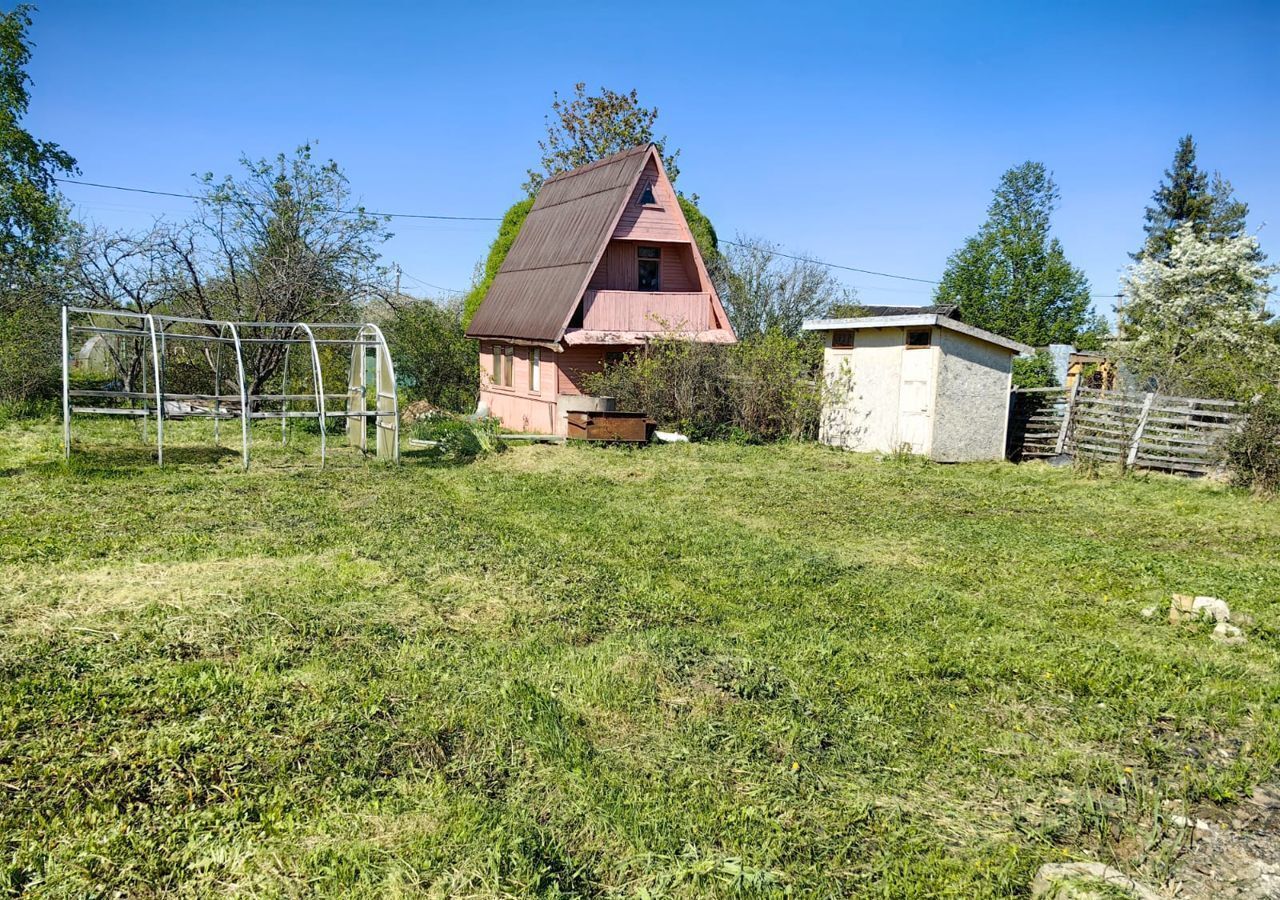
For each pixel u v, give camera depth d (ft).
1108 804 14.26
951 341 56.29
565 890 11.41
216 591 22.90
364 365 52.80
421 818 12.77
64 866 11.28
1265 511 41.29
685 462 51.62
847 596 24.84
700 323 75.20
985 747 15.98
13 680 16.57
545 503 37.65
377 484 41.34
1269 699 18.56
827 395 62.85
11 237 74.90
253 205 71.15
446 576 25.43
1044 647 21.29
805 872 12.05
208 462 46.16
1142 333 99.40
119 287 69.41
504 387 84.38
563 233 78.54
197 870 11.44
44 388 69.97
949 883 11.95
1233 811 14.24
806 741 15.67
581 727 15.93
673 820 13.07
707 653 19.63
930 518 37.45
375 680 17.43
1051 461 58.59
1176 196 172.24
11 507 32.68
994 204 176.45
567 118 122.52
